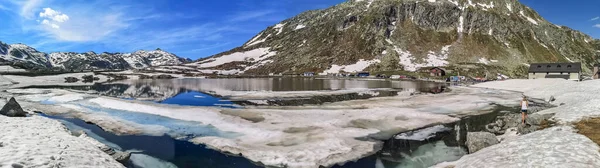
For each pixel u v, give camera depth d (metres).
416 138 23.77
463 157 17.55
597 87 45.16
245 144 21.66
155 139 23.80
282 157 18.98
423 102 44.09
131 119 30.94
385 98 49.69
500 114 34.28
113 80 130.75
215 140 22.67
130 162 18.64
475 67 145.50
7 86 84.25
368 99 48.44
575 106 26.84
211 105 42.97
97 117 31.69
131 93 64.19
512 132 23.94
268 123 27.95
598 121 21.05
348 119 29.48
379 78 130.88
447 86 81.44
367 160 18.88
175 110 34.94
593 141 16.08
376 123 28.23
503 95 55.12
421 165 18.12
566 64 111.06
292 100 48.34
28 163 12.46
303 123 27.77
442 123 29.19
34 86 86.31
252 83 97.75
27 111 34.72
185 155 19.97
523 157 14.26
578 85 49.97
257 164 18.22
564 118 23.36
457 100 46.53
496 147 17.31
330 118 30.08
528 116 25.30
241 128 26.20
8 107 28.83
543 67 114.69
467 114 34.22
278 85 86.62
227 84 92.56
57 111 36.03
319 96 54.22
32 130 19.86
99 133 25.88
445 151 20.64
